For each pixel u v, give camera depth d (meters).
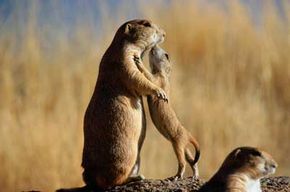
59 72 18.53
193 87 18.66
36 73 18.61
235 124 17.92
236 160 9.73
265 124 18.41
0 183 16.36
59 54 18.95
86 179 10.33
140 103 10.33
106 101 10.22
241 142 17.83
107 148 10.16
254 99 18.70
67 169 16.36
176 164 17.20
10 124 16.95
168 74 10.55
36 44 19.14
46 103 18.05
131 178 10.23
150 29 10.45
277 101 19.34
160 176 16.95
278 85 19.56
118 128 10.16
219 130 17.84
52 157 16.34
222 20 20.31
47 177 16.28
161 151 17.17
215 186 9.62
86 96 17.94
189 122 17.98
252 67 19.59
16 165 16.41
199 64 19.61
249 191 9.73
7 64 18.77
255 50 19.83
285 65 19.64
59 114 17.27
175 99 18.28
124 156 10.15
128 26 10.43
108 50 10.41
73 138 16.77
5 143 16.56
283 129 18.52
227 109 18.08
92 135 10.27
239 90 19.19
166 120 10.34
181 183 10.21
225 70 19.14
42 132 16.72
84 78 18.28
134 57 10.38
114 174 10.16
